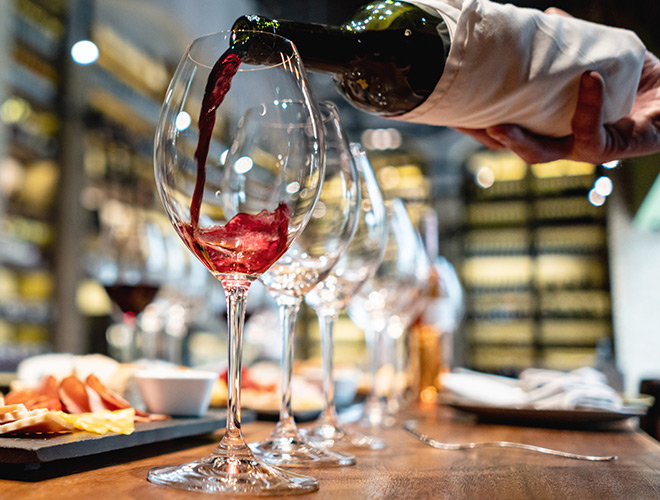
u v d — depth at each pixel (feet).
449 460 1.87
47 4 14.75
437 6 1.96
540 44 1.97
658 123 2.37
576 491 1.42
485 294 23.73
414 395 4.56
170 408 2.22
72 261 14.98
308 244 1.88
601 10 11.10
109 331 15.38
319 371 3.94
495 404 2.89
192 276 5.55
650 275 20.11
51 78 14.94
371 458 1.90
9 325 14.23
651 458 1.96
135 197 15.66
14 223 14.33
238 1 19.01
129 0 15.34
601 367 5.34
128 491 1.30
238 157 1.47
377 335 3.23
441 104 2.02
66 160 15.01
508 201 23.99
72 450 1.49
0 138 13.52
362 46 1.94
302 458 1.75
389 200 3.31
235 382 1.54
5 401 1.90
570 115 2.16
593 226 22.52
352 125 24.31
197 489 1.31
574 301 22.57
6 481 1.40
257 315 6.82
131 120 16.47
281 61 1.52
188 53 1.50
